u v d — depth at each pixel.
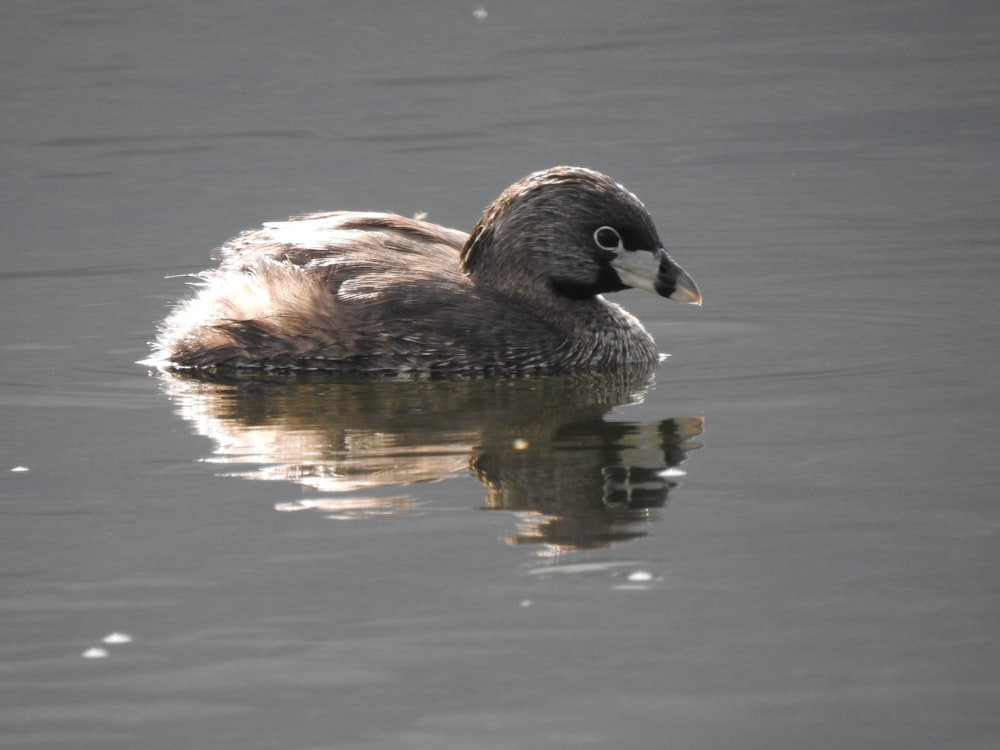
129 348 14.23
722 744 7.12
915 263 16.73
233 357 13.38
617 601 8.50
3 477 10.59
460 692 7.62
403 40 30.50
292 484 10.37
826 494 9.89
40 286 16.69
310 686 7.72
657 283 13.40
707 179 21.33
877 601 8.40
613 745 7.12
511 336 13.20
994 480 9.99
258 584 8.80
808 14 31.70
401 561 9.06
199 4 33.41
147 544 9.39
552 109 25.59
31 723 7.43
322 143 23.88
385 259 13.71
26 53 29.64
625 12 32.41
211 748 7.19
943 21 30.77
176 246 18.47
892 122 24.12
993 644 7.91
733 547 9.13
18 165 22.91
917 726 7.22
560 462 10.71
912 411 11.59
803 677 7.67
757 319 14.95
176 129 24.89
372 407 12.23
